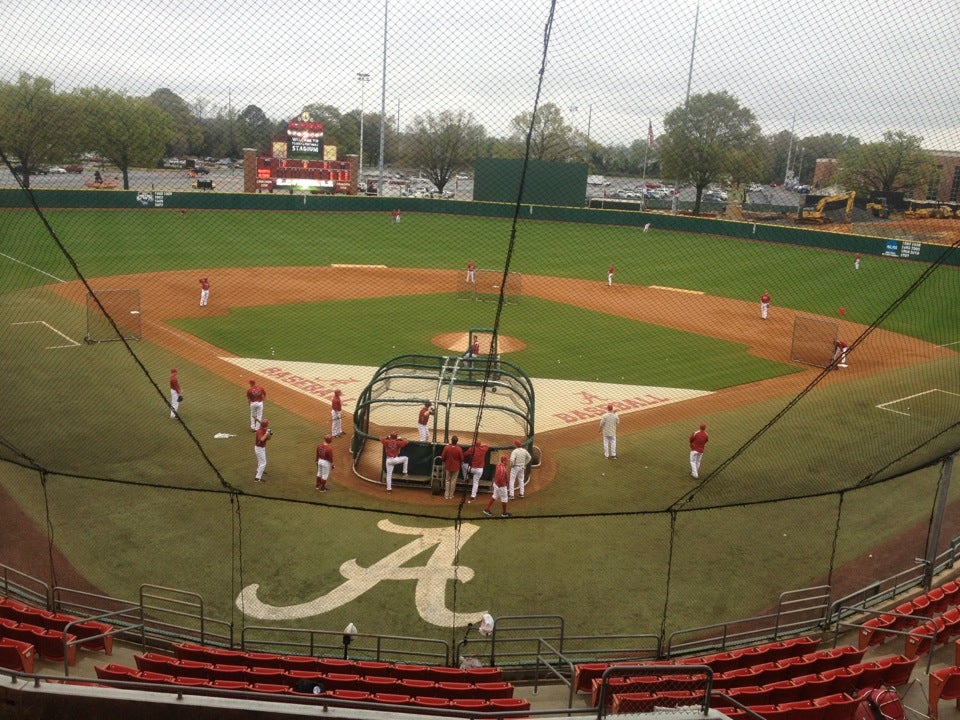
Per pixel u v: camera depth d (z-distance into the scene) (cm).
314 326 3316
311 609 1385
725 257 5191
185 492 1772
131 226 5112
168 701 740
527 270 4762
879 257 5041
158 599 1312
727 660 1206
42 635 1179
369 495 1828
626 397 2592
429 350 3027
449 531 1672
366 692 1055
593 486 1922
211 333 3127
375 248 5178
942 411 2505
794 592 1355
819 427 2350
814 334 3478
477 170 6231
